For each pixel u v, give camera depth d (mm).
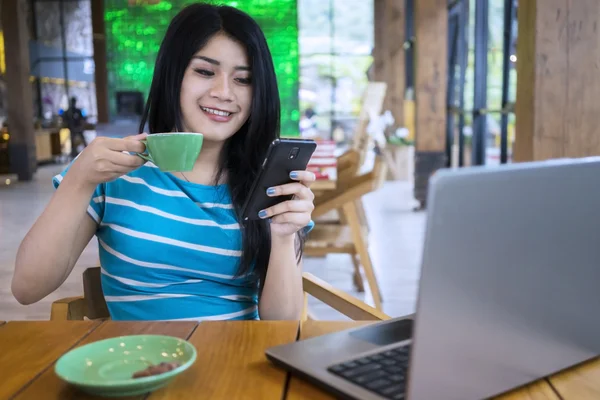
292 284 1474
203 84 1432
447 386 723
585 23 2738
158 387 834
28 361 966
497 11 6062
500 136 6012
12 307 3508
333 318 3365
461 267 708
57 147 13508
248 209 1269
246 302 1529
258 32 1451
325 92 14742
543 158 2814
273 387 871
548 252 805
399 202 7566
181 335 1077
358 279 3893
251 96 1462
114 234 1429
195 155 1064
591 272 876
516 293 782
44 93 15250
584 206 838
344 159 3193
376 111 5719
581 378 882
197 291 1469
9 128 9758
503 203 734
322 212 3240
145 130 1524
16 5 9445
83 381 806
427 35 6988
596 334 917
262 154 1499
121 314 1455
